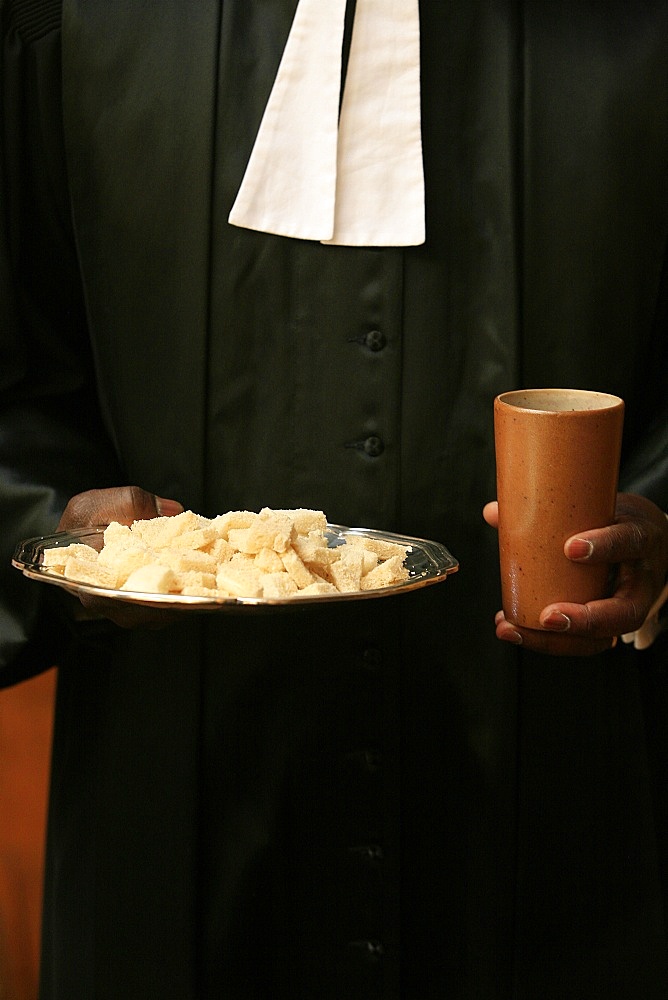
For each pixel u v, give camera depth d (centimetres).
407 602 165
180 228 159
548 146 159
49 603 162
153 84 157
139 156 159
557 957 172
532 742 169
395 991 171
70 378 175
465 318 162
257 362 162
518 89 158
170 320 162
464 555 166
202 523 137
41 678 249
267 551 125
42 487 158
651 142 161
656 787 184
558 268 162
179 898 166
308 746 166
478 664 167
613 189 160
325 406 162
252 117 158
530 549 130
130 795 166
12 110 160
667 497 160
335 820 169
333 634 164
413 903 172
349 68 152
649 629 159
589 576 130
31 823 250
